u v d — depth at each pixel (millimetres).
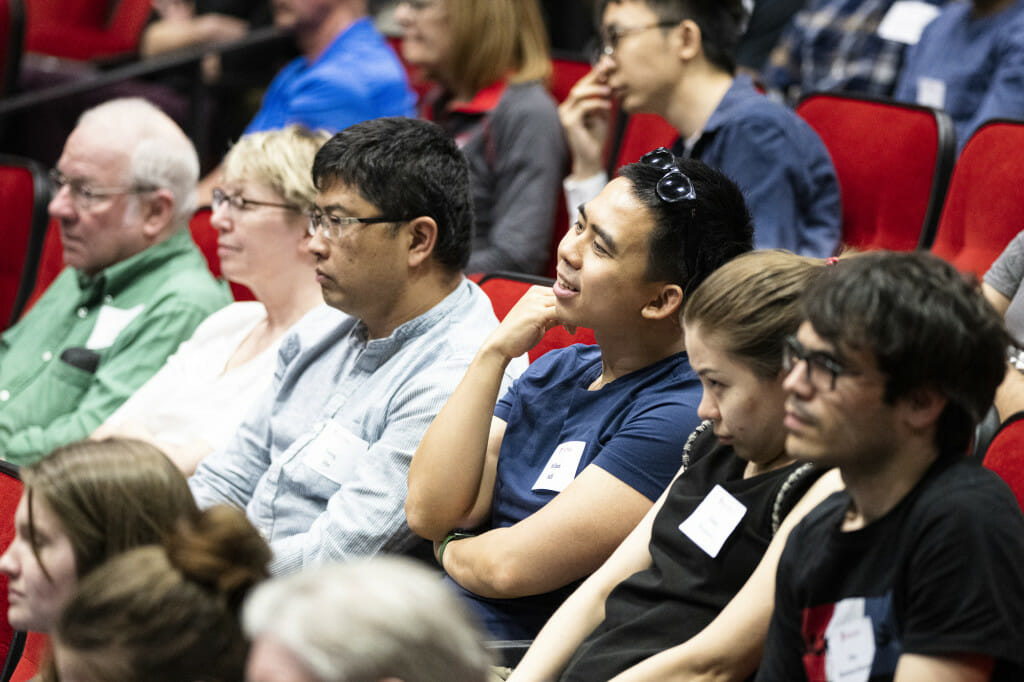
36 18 15914
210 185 12844
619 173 5586
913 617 3584
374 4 16453
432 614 2723
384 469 6172
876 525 3746
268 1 16203
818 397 3641
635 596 4812
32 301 10758
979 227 8086
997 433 4977
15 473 6281
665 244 5363
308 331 7168
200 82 14336
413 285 6500
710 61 9070
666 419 5316
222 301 8812
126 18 16375
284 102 12258
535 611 5488
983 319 3570
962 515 3545
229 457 7238
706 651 4363
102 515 4207
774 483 4516
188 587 3625
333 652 2623
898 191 8930
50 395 8656
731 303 4391
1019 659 3447
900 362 3531
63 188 8891
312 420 6906
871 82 12234
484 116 10406
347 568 2822
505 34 10461
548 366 6078
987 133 8164
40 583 4242
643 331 5535
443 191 6434
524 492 5719
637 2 9055
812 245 8664
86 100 14070
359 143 6375
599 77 9531
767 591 4324
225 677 3621
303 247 7852
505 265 9859
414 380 6332
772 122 8609
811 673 3869
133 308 8805
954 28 10602
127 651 3564
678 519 4805
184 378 8141
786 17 13008
